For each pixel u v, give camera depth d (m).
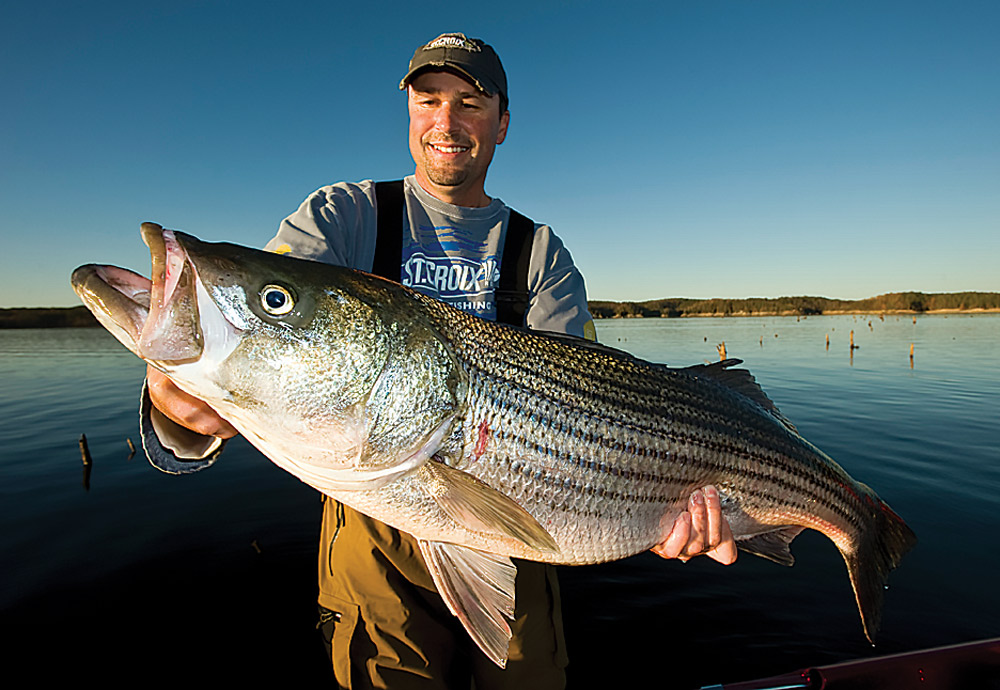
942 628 1.82
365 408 0.59
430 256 0.91
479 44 0.89
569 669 1.69
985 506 2.87
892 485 3.24
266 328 0.55
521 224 0.98
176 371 0.53
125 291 0.52
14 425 5.05
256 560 2.29
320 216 0.81
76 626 1.82
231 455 3.88
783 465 0.89
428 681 0.77
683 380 0.83
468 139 0.89
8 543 2.46
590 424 0.71
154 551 2.37
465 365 0.64
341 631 0.79
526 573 0.83
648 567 2.36
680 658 1.72
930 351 12.23
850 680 0.86
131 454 3.93
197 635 1.78
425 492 0.62
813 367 9.55
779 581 2.17
